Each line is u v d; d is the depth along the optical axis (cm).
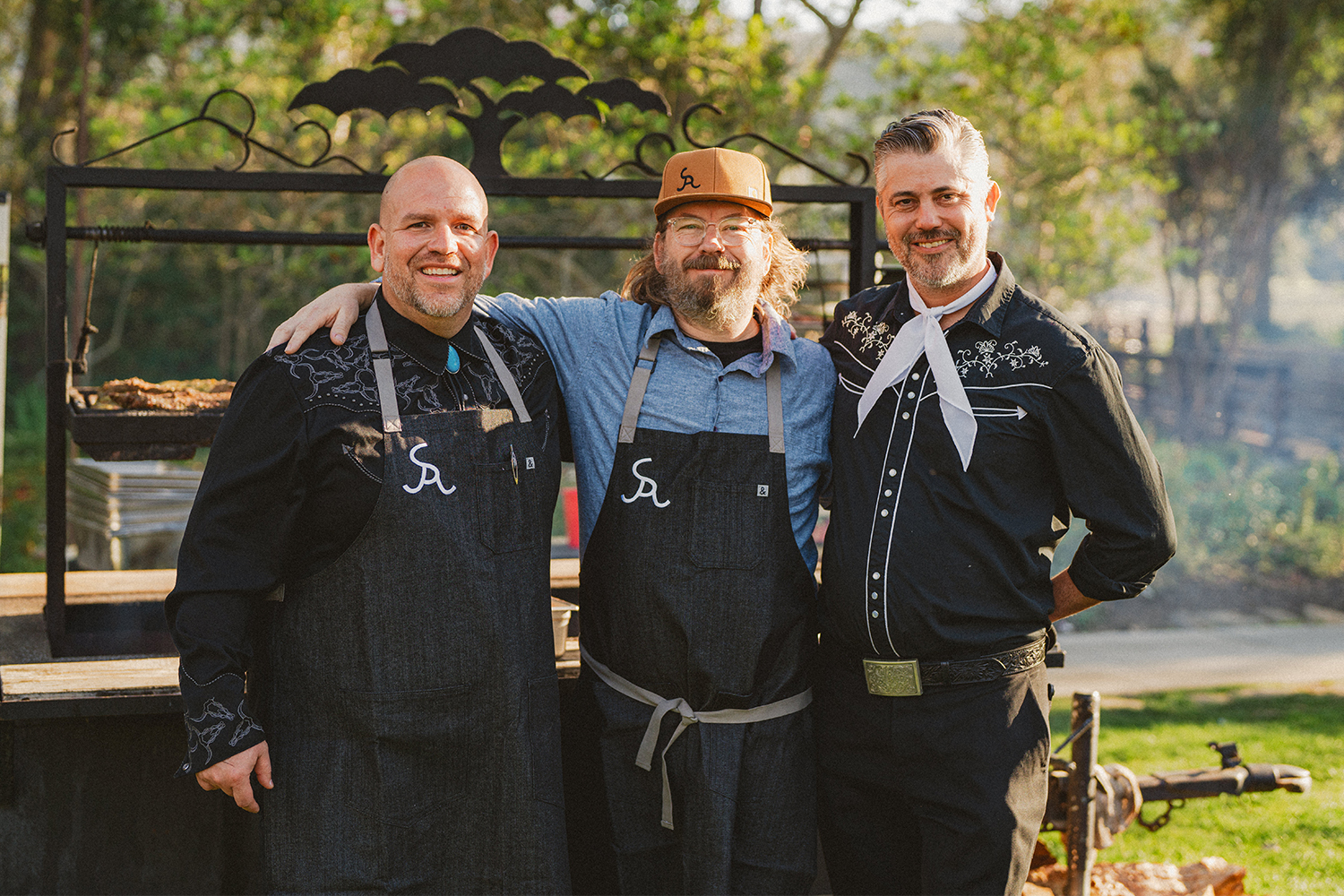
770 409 213
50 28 1045
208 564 185
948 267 202
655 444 210
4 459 905
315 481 188
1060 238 816
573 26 696
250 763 185
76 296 524
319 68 781
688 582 205
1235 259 1080
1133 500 204
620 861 212
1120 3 818
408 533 189
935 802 205
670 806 209
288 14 740
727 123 716
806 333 316
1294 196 1074
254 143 266
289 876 193
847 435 215
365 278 838
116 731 228
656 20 680
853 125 813
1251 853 353
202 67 801
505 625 196
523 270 864
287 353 190
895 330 215
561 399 221
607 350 218
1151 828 305
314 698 192
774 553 209
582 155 745
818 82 731
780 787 211
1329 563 744
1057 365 200
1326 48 1021
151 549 387
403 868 193
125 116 1021
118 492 354
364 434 188
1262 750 436
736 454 210
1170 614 663
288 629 193
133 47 1058
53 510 255
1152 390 1118
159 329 1211
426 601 191
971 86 805
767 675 211
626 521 209
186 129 764
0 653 249
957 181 200
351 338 196
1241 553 763
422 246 189
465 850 199
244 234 273
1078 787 281
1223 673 550
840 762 216
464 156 838
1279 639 613
